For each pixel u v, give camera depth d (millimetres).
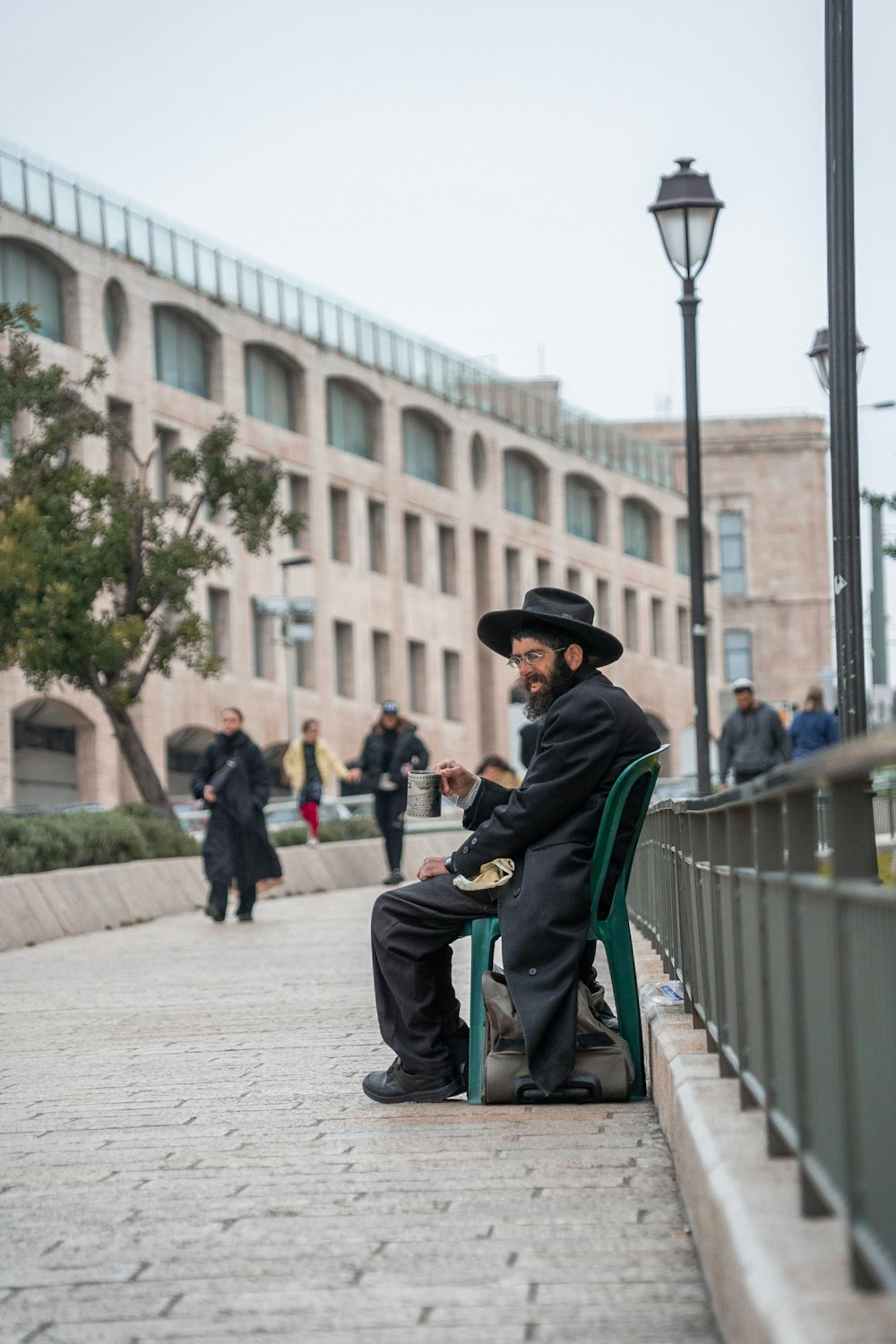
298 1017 12695
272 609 58375
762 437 124000
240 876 23828
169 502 35688
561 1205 6508
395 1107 8719
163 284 66875
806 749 28406
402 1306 5359
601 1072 8484
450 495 85750
